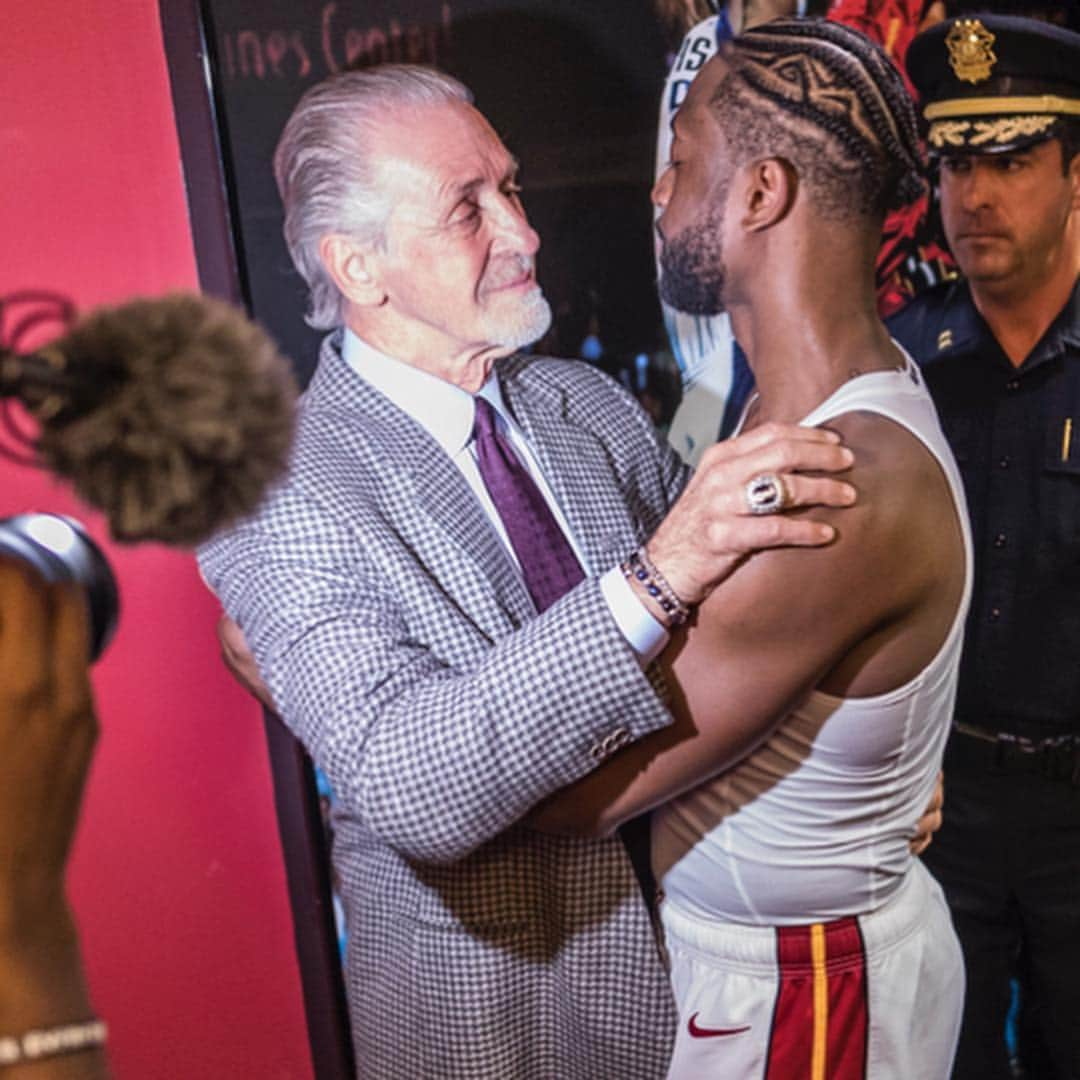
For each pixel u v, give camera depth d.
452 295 1.32
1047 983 1.77
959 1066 1.83
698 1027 1.23
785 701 1.09
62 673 0.61
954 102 1.58
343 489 1.24
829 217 1.09
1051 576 1.65
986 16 1.55
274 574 1.21
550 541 1.36
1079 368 1.61
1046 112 1.56
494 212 1.34
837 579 1.04
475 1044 1.32
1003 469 1.66
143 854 1.62
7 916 0.59
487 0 1.48
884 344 1.14
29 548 0.68
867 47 1.09
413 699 1.13
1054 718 1.68
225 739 1.61
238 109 1.43
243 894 1.65
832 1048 1.20
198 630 1.57
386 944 1.37
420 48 1.48
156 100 1.42
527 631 1.10
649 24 1.54
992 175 1.59
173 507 0.62
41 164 1.42
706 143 1.12
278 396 0.65
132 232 1.45
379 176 1.29
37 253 1.43
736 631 1.06
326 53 1.45
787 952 1.19
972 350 1.65
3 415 0.61
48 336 1.43
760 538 1.02
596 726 1.08
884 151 1.08
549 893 1.34
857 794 1.16
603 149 1.55
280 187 1.37
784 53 1.09
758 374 1.15
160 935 1.64
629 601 1.06
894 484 1.06
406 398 1.34
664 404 1.64
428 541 1.27
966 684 1.72
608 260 1.58
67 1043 0.59
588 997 1.35
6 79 1.39
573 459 1.42
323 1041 1.68
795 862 1.17
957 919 1.78
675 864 1.24
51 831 0.61
